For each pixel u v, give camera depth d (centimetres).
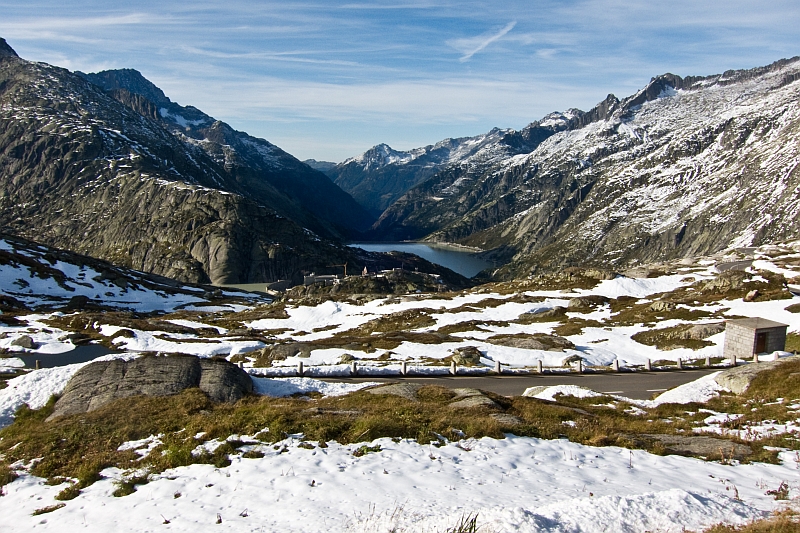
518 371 5022
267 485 1869
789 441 2425
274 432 2369
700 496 1678
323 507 1659
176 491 1869
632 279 10694
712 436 2575
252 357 6316
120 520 1666
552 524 1469
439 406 3019
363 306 11188
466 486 1822
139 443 2433
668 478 1958
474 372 4950
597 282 10844
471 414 2792
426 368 4997
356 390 3784
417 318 9331
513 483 1858
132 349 6781
